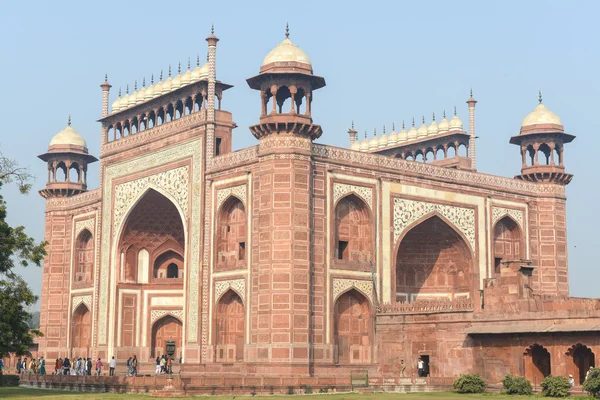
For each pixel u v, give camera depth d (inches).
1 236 511.2
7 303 498.3
